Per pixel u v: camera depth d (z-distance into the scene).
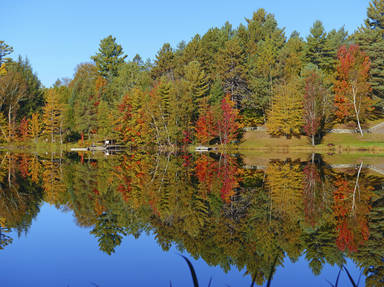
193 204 13.38
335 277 6.55
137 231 9.75
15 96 66.06
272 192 15.91
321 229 9.91
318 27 66.31
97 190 16.55
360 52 60.34
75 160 35.56
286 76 62.44
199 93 60.06
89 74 98.62
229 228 10.09
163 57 84.06
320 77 55.78
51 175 22.39
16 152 50.53
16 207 12.80
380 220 10.87
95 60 95.88
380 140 49.28
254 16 93.88
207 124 54.75
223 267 7.05
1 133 64.31
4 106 65.44
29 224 10.46
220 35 84.50
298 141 53.66
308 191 16.06
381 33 62.72
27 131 65.50
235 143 56.19
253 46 76.94
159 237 9.20
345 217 11.25
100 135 64.06
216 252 8.02
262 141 55.62
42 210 12.30
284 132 55.62
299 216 11.47
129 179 20.58
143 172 24.36
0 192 15.88
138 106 62.22
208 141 56.34
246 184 18.41
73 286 5.98
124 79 78.75
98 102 72.81
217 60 68.56
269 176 21.61
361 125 56.50
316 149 47.75
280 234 9.54
